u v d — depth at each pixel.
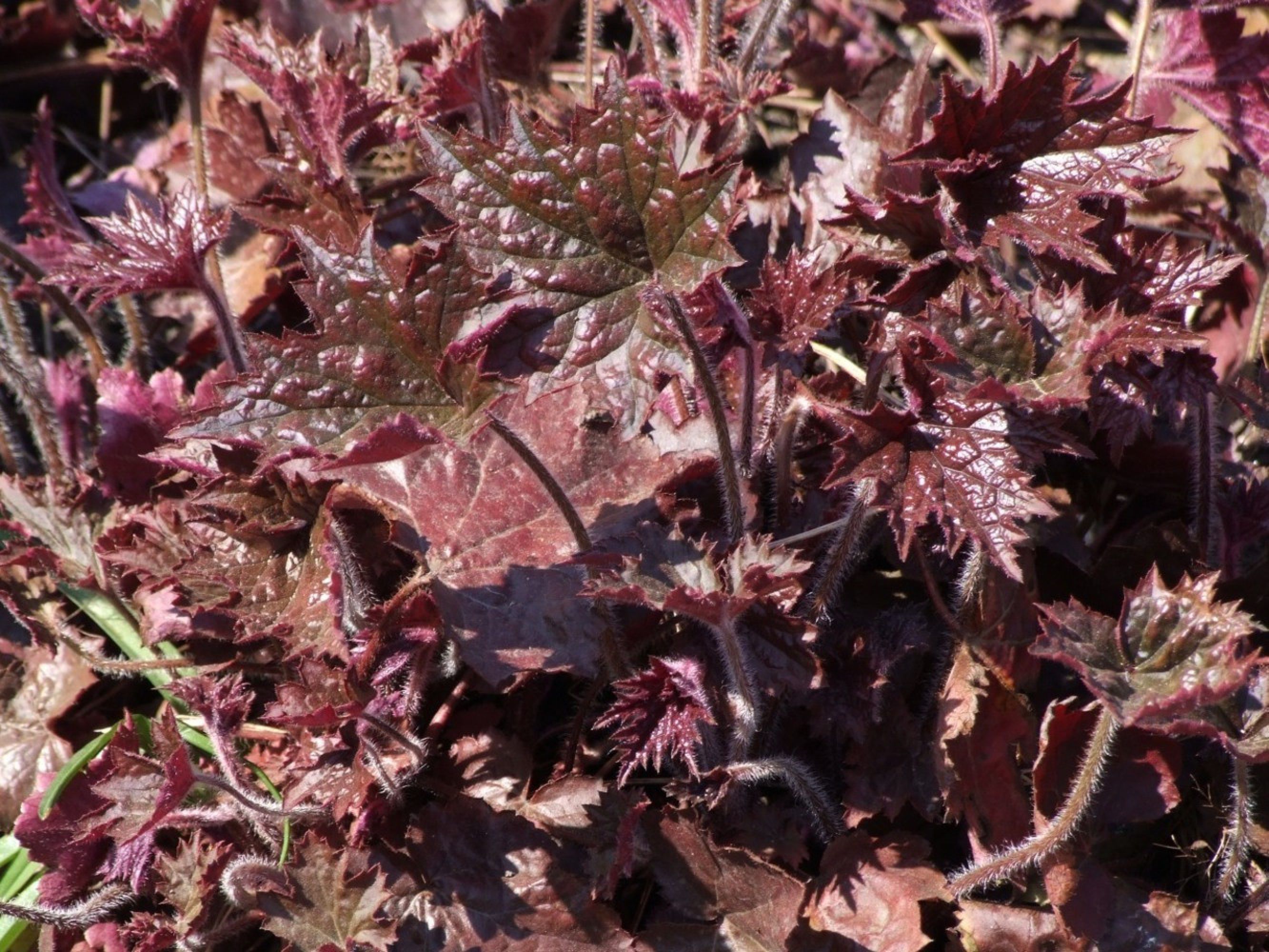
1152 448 1.10
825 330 1.07
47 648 1.12
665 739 1.03
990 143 1.04
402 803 1.07
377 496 1.06
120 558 1.08
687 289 1.05
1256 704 1.04
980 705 1.07
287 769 1.06
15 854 1.09
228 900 1.06
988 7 1.12
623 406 1.05
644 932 1.05
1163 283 1.06
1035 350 1.03
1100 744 1.04
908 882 1.05
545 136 1.05
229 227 1.11
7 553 1.12
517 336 1.05
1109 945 1.05
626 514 1.06
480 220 1.05
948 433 1.02
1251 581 1.09
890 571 1.10
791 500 1.08
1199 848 1.08
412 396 1.03
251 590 1.07
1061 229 1.03
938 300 1.05
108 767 1.07
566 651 1.05
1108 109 1.03
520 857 1.06
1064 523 1.10
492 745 1.07
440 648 1.07
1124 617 1.02
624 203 1.05
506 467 1.07
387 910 1.05
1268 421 1.07
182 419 1.10
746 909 1.05
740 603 1.02
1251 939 1.07
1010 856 1.04
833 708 1.06
